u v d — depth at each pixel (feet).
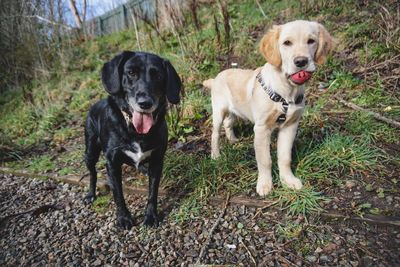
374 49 4.92
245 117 3.65
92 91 7.14
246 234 2.75
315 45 2.84
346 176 3.18
